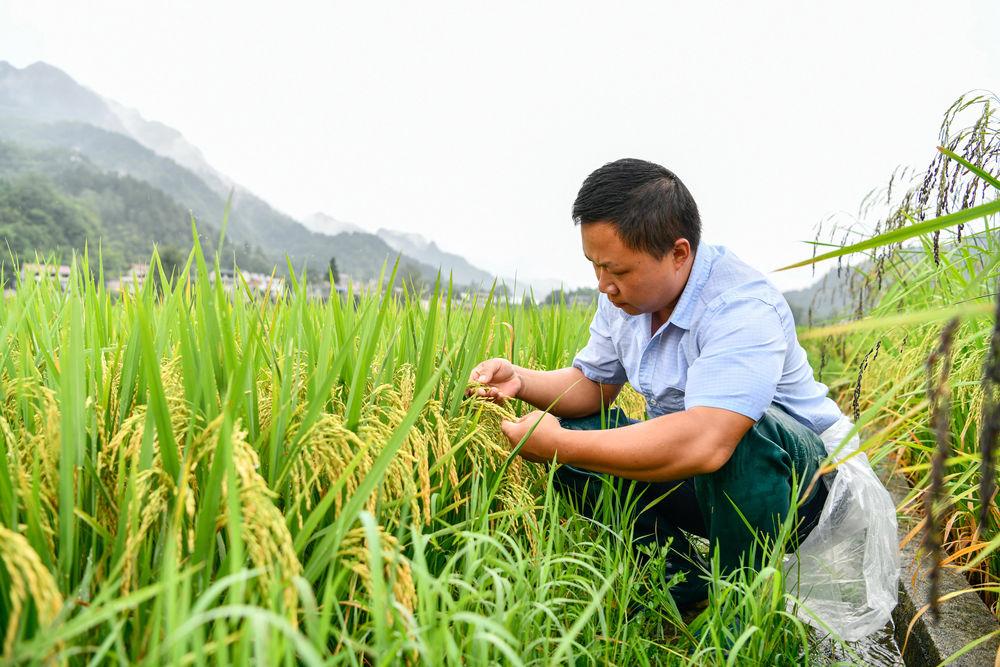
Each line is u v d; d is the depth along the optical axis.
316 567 1.62
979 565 3.01
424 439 2.12
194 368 1.85
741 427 2.46
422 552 1.55
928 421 3.23
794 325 2.80
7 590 1.42
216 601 1.60
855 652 2.75
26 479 1.52
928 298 4.29
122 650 1.21
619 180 2.44
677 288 2.65
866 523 2.64
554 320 4.11
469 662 1.59
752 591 2.11
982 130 2.52
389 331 2.92
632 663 2.22
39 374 2.15
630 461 2.48
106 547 1.57
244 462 1.38
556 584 2.02
